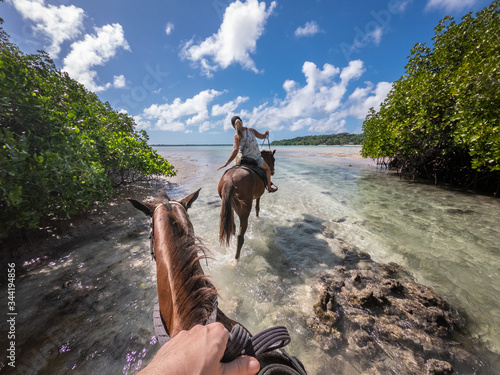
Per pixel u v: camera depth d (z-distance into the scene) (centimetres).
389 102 1059
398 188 859
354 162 1875
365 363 183
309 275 309
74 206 412
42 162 346
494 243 394
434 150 920
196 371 42
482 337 210
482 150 597
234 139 393
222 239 320
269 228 472
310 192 796
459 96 646
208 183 958
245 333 67
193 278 94
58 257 345
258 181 397
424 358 188
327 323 223
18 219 313
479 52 667
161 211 136
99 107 831
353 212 574
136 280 293
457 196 730
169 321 101
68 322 224
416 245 391
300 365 105
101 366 181
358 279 293
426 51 948
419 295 262
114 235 427
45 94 478
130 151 738
